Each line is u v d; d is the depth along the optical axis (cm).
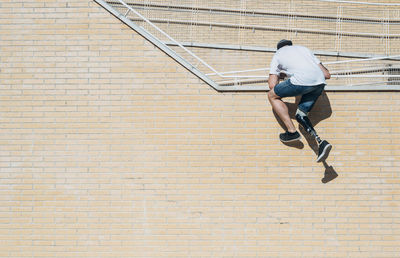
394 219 636
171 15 969
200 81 662
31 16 677
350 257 635
